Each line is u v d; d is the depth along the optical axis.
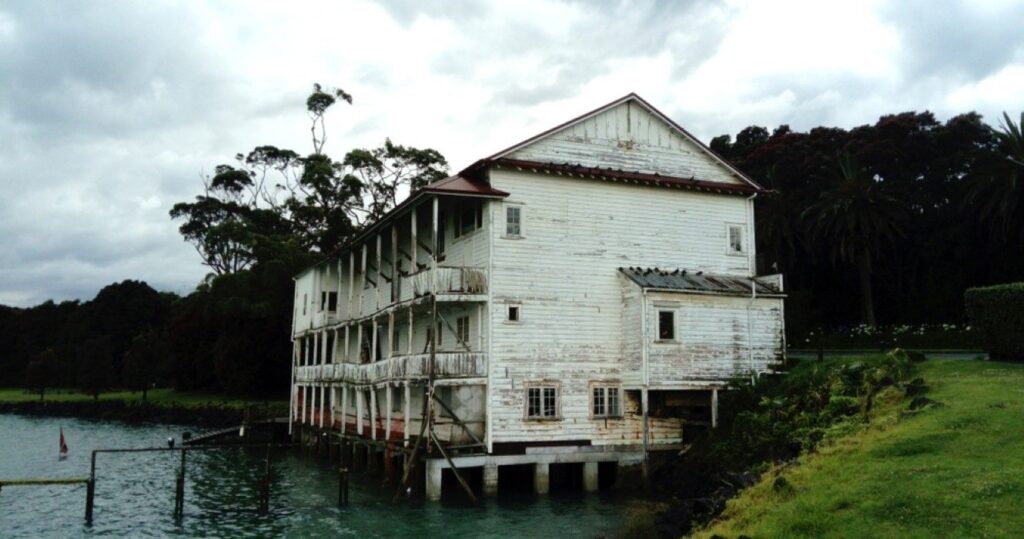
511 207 29.58
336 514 25.53
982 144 54.41
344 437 37.06
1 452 47.41
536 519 23.77
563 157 31.06
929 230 53.94
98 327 106.94
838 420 22.84
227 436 51.94
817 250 55.06
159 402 75.00
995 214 45.06
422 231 36.81
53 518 26.66
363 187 81.75
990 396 19.25
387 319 35.31
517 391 28.31
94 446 50.31
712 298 30.52
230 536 23.27
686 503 21.27
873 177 54.53
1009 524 11.61
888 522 12.66
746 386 28.92
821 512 13.70
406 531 22.61
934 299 51.72
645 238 31.92
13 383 113.62
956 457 15.12
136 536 23.61
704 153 34.19
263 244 73.75
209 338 75.12
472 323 29.98
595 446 29.05
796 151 59.41
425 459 27.09
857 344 43.41
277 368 69.25
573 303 29.89
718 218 33.81
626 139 32.56
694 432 30.20
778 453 23.39
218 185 89.81
